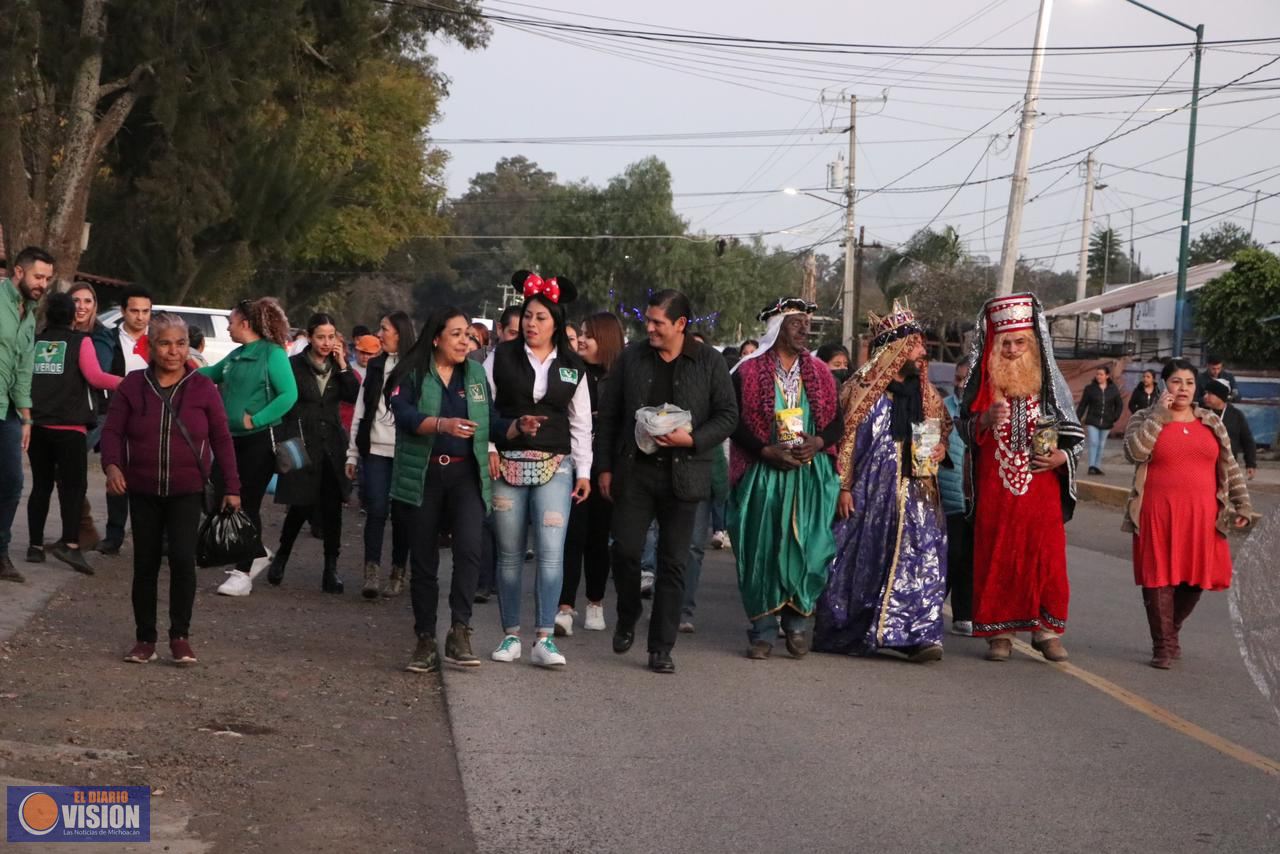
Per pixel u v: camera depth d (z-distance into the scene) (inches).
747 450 332.8
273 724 252.4
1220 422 342.0
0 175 994.7
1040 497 338.3
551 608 311.3
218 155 1236.5
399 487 298.0
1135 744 262.5
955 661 342.0
